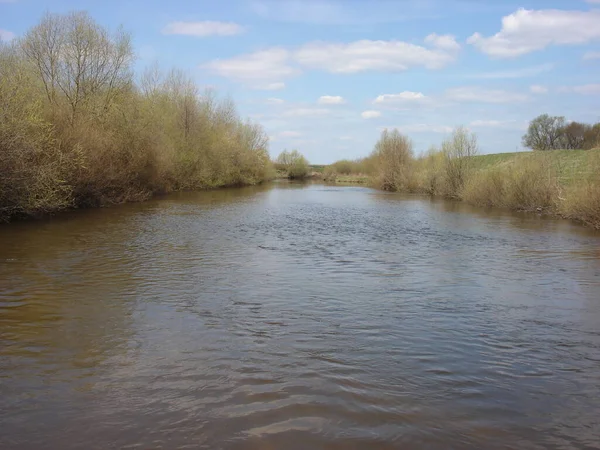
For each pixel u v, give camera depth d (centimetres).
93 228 1944
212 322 802
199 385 564
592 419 506
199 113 5138
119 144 3117
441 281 1154
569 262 1427
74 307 874
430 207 3484
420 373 612
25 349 671
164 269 1218
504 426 488
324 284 1097
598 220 2302
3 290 987
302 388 561
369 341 726
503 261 1434
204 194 4325
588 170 2617
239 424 481
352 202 3906
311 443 450
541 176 3228
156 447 440
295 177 9312
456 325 815
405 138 5975
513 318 862
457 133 4569
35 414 495
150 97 4531
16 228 1892
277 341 718
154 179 3716
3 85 1912
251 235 1891
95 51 3262
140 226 2050
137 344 695
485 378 602
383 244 1742
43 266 1221
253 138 7275
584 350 708
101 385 562
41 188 2034
